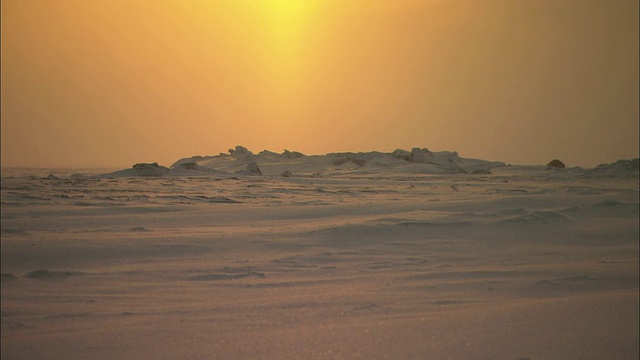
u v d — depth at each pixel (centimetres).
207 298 1094
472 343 870
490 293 1157
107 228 1739
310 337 879
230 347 851
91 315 988
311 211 2158
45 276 1221
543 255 1552
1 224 1708
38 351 833
